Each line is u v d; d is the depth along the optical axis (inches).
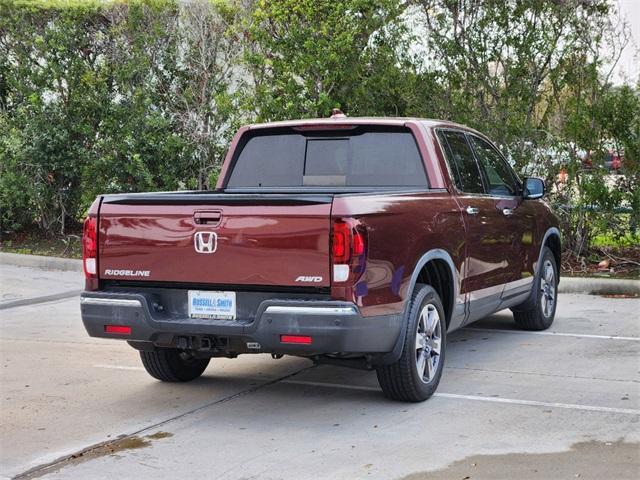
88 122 593.6
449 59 506.6
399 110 534.6
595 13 492.1
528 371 289.4
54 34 580.1
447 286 270.5
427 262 259.6
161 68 574.2
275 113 514.9
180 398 262.4
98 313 241.3
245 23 514.6
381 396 261.6
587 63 493.7
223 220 228.4
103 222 244.1
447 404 250.4
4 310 423.8
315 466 199.8
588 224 502.3
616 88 493.4
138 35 564.1
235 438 221.9
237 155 296.7
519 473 193.2
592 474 191.9
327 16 504.1
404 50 515.5
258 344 224.1
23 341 350.6
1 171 608.1
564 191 507.5
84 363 310.8
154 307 237.3
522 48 493.4
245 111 545.6
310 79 509.4
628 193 491.8
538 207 351.9
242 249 226.4
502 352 319.3
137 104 565.0
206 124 564.1
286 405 252.8
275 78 519.5
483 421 232.8
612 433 221.5
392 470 196.2
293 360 315.3
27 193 593.6
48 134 584.4
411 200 247.3
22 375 293.1
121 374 294.4
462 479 189.9
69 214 629.3
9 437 224.8
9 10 590.2
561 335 350.0
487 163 317.4
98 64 592.7
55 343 346.3
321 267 219.0
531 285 342.3
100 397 264.2
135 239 239.3
